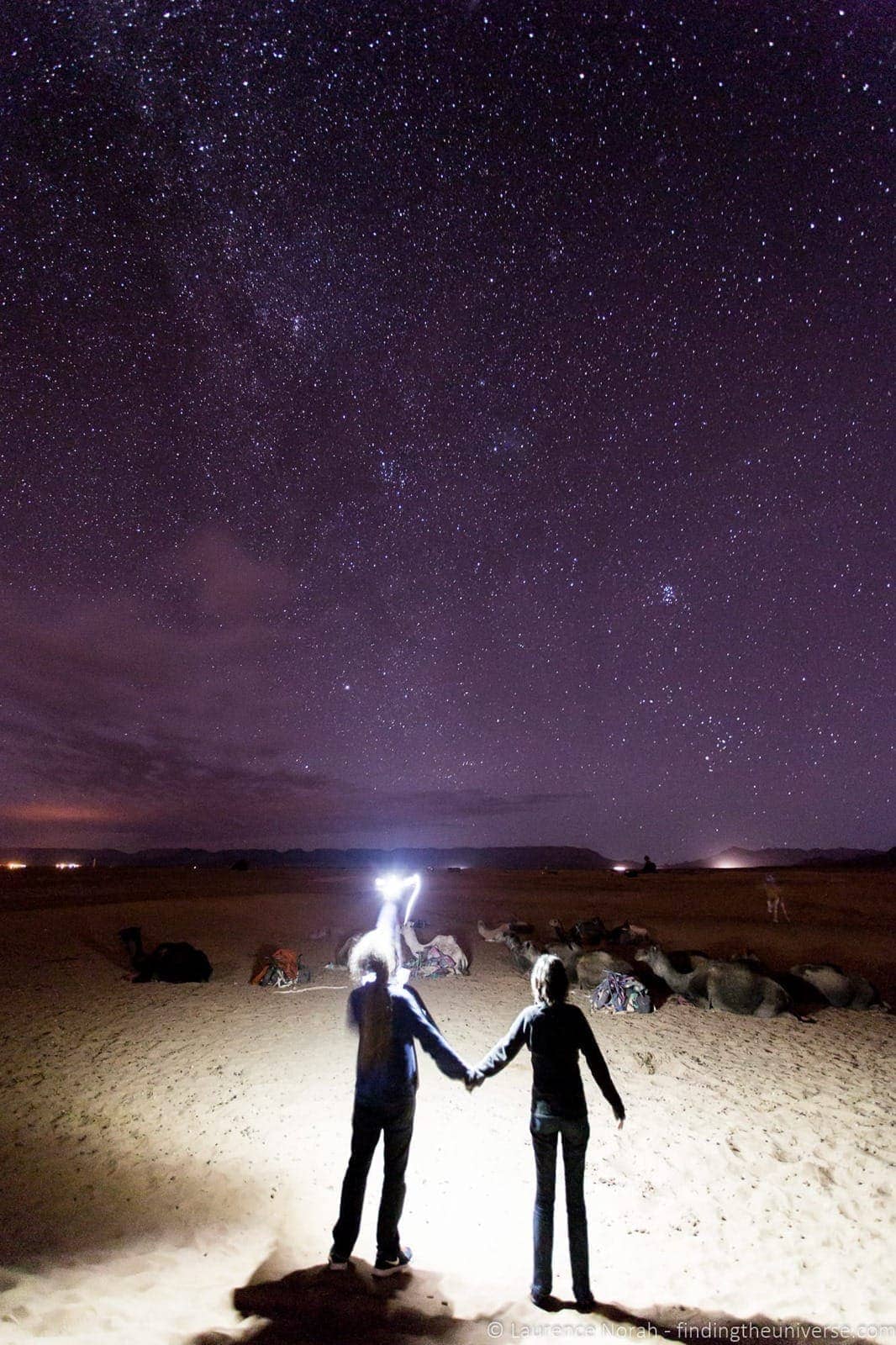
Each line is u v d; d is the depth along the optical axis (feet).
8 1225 14.85
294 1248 14.49
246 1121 20.88
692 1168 18.20
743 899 72.33
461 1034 29.25
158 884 91.20
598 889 83.46
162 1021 31.17
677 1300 12.94
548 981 13.42
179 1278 13.17
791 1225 15.60
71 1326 11.02
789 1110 21.77
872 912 62.23
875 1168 18.17
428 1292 13.02
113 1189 16.81
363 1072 13.74
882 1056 27.17
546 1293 12.69
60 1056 26.61
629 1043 28.43
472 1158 18.74
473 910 65.05
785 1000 32.60
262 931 53.67
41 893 80.28
